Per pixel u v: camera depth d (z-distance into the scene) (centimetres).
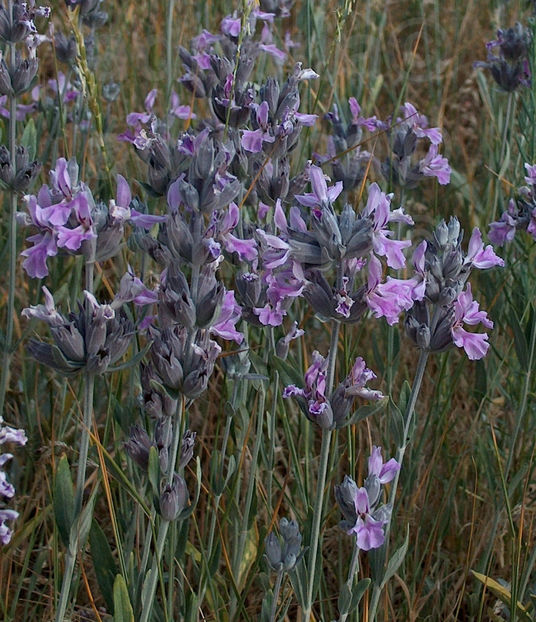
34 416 68
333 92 76
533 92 72
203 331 52
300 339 66
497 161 83
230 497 59
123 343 51
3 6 63
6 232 76
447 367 75
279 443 70
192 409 71
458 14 114
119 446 62
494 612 63
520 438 71
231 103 62
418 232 85
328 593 64
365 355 72
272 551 55
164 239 53
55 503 52
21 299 75
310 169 52
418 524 65
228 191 50
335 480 68
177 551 57
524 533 67
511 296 73
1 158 63
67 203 50
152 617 57
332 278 73
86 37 76
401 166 70
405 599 64
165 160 59
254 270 58
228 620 59
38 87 79
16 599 59
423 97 107
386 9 110
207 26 88
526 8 95
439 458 69
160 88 91
